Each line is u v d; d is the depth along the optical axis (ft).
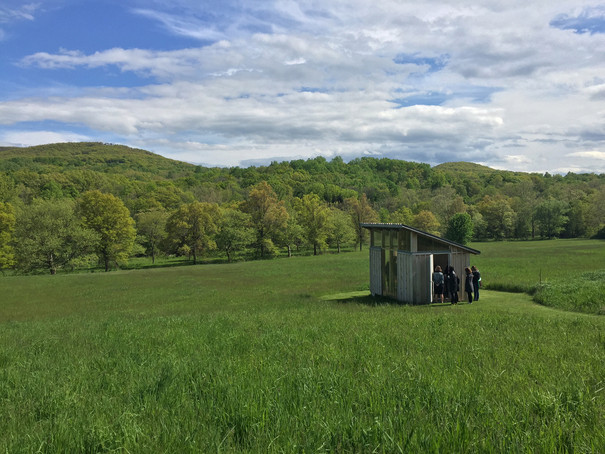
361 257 244.01
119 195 457.27
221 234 279.28
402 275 83.20
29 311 90.99
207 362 28.66
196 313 73.92
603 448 12.94
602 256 167.73
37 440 15.47
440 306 72.95
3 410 20.75
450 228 265.13
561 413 16.08
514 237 430.20
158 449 14.14
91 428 16.24
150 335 45.52
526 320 47.70
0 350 39.78
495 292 88.33
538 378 21.95
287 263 215.10
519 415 15.93
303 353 30.45
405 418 15.46
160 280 152.25
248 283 132.67
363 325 45.96
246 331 45.24
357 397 19.11
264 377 23.25
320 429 15.06
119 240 242.17
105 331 51.65
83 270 249.96
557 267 125.39
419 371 23.11
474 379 21.53
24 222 223.71
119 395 22.56
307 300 88.33
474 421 15.34
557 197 508.53
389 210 478.59
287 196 536.42
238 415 16.76
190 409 18.35
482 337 36.17
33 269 228.43
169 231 278.87
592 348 30.45
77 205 265.34
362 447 13.82
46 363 33.17
